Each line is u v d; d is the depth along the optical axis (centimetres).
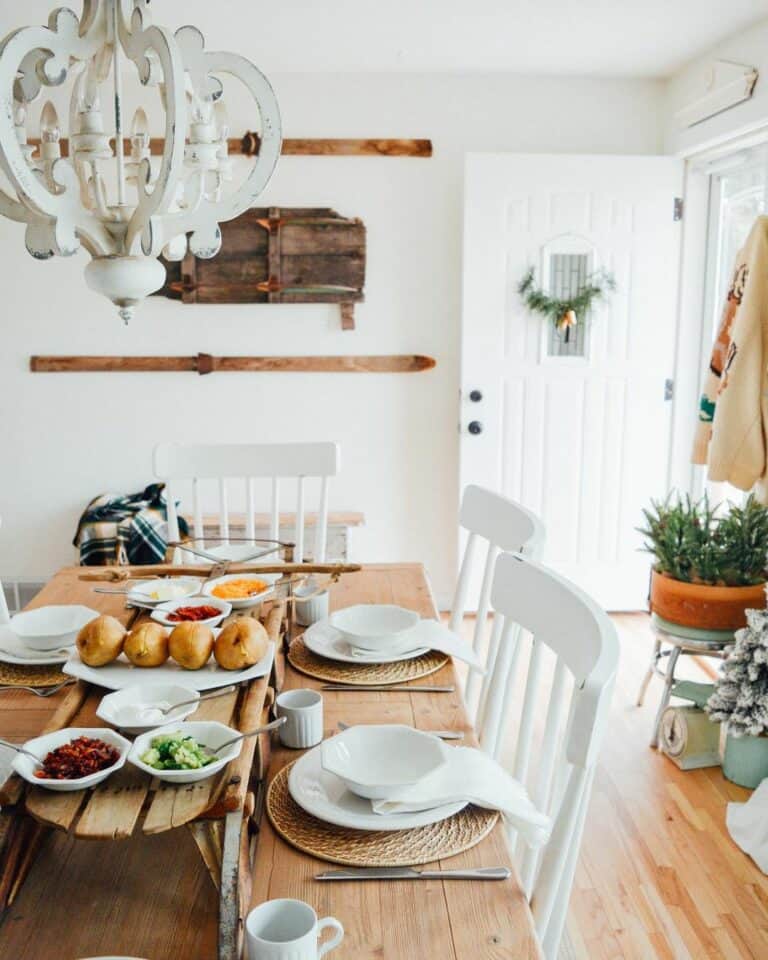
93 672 159
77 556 443
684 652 322
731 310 330
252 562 224
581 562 440
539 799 153
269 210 422
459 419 439
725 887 244
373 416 443
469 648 190
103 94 410
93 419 436
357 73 420
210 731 134
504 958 107
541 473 434
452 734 156
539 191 416
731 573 308
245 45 376
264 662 161
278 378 437
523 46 378
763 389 312
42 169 154
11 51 130
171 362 431
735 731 286
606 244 421
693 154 410
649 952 219
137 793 122
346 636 186
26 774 123
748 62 353
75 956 112
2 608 226
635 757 314
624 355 429
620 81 428
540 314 422
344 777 130
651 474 437
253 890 119
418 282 434
